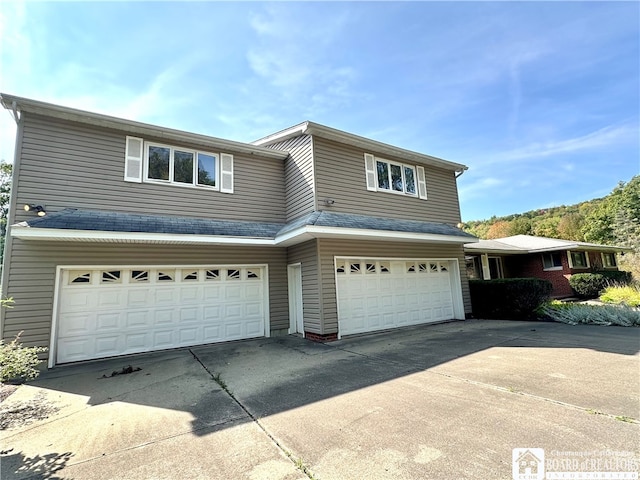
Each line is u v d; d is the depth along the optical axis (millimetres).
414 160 10953
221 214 8875
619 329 7730
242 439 3137
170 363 6383
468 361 5496
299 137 9383
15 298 6363
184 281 8148
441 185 11695
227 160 9203
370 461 2623
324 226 7391
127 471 2678
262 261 9211
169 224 7570
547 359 5301
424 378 4715
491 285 11102
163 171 8242
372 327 9078
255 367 5828
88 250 7113
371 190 9734
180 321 7961
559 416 3207
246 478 2494
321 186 8711
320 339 7922
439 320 10617
